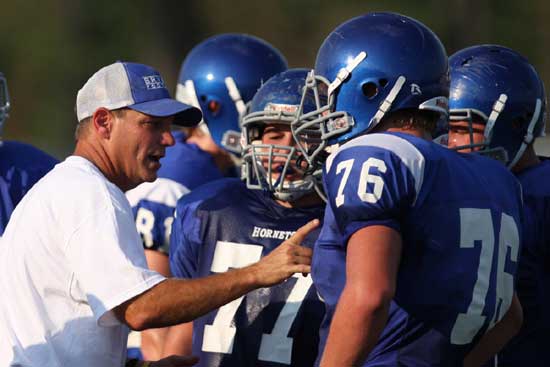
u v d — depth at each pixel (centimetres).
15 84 7606
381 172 932
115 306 1048
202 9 7188
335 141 1067
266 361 1229
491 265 984
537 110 1333
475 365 1085
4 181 1434
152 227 1557
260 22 7162
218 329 1250
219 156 1769
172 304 1049
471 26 5981
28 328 1075
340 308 902
